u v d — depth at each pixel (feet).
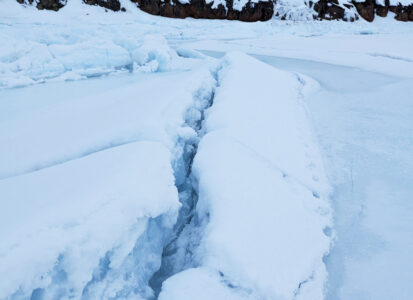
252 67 21.33
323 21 76.33
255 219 7.00
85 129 9.67
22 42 25.08
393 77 25.81
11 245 4.19
